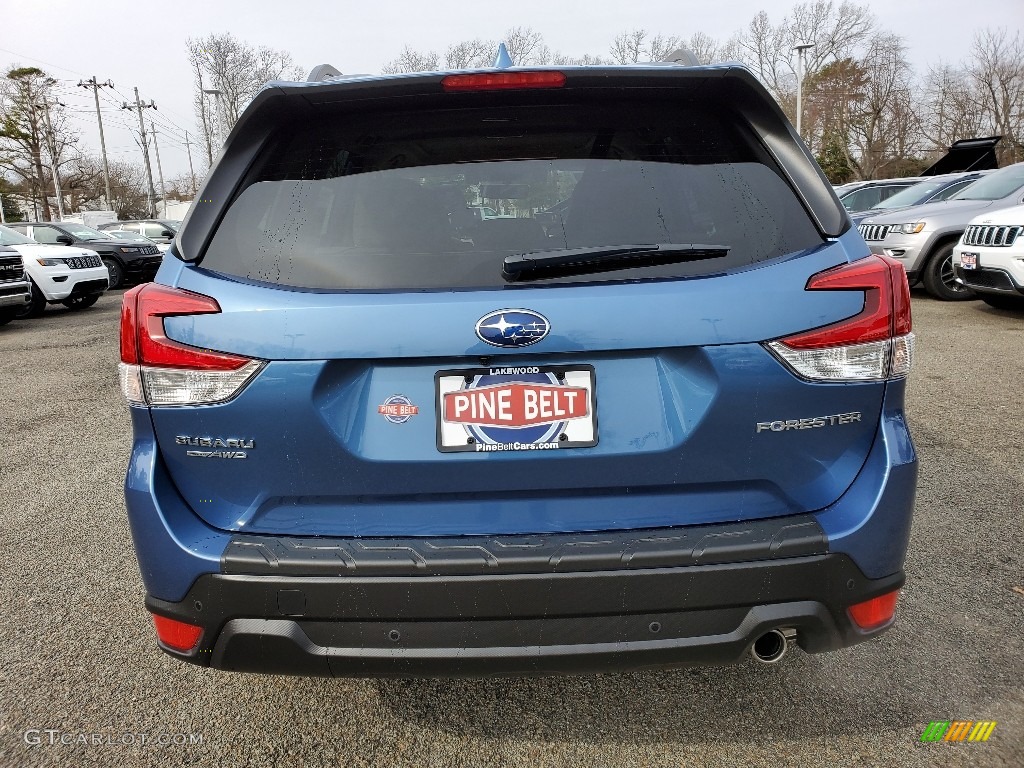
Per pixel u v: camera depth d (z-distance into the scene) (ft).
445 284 5.42
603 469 5.46
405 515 5.53
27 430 17.53
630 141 6.07
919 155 161.27
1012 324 26.13
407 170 5.94
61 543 11.27
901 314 5.57
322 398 5.37
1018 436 14.62
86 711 7.34
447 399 5.39
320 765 6.57
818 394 5.42
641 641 5.41
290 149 6.16
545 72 5.86
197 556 5.45
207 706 7.40
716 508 5.53
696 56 6.73
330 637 5.44
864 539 5.47
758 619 5.39
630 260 5.41
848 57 166.09
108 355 27.30
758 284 5.35
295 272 5.55
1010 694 7.24
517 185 5.83
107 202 182.19
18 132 164.45
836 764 6.40
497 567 5.28
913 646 8.05
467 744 6.79
